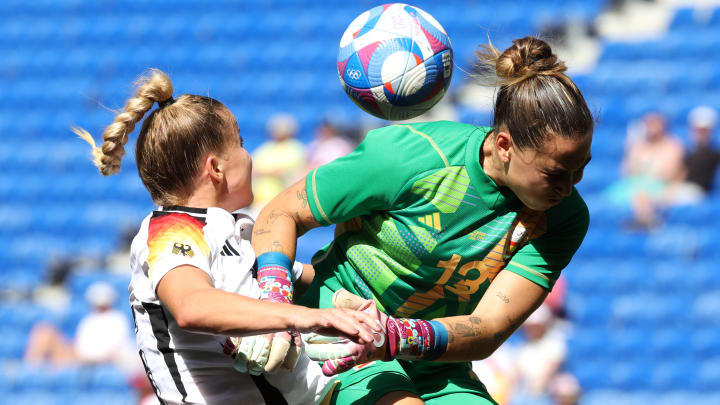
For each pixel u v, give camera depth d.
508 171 7.68
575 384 24.09
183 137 7.87
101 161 8.04
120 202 40.16
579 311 31.17
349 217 8.12
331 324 6.70
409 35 8.19
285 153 33.19
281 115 42.00
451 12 44.41
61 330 34.44
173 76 45.00
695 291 31.20
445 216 7.96
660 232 32.66
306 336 8.03
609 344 30.25
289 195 8.22
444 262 8.10
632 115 38.22
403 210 8.01
